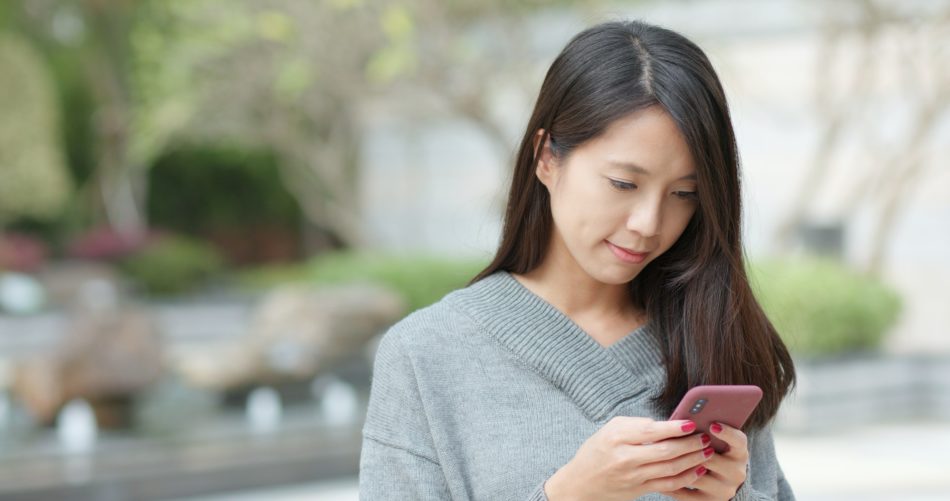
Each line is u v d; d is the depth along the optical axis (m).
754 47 12.58
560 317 2.16
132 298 17.48
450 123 16.48
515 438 2.09
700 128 1.93
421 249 16.97
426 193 17.11
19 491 6.75
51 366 8.84
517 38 12.44
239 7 13.20
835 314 9.77
